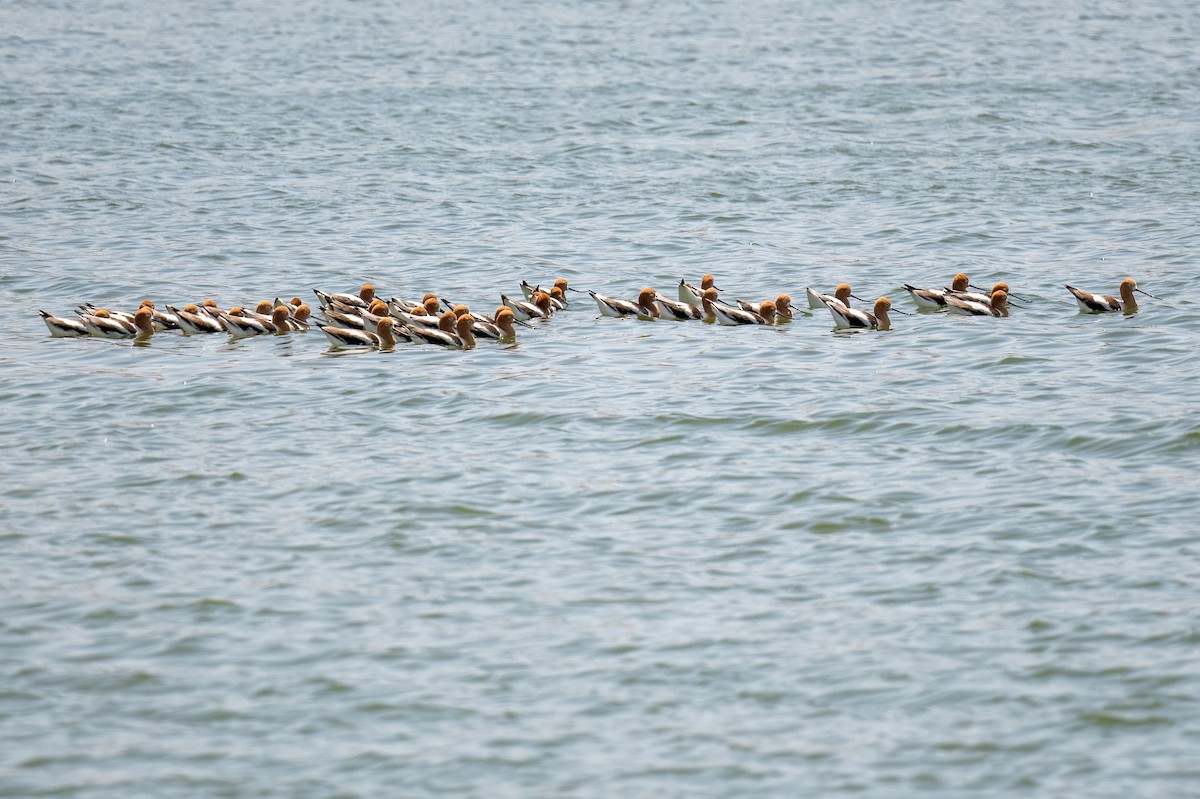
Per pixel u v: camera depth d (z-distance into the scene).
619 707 22.25
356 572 26.44
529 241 52.47
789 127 71.25
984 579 25.67
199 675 23.03
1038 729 21.45
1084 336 39.56
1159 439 31.47
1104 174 60.12
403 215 56.12
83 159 64.56
